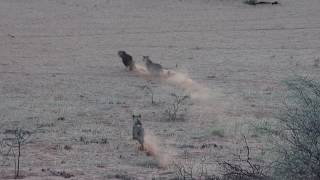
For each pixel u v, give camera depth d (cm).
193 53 14238
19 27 17825
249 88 10250
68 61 13088
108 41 15975
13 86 10262
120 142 6688
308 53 14275
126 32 17412
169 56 13850
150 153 6184
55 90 9988
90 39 16250
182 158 5969
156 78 11275
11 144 6456
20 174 5200
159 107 8750
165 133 7156
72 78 11131
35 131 7144
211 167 5509
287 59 13388
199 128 7475
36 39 16038
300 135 4206
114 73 11762
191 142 6738
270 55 13925
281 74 11581
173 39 16338
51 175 5206
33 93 9706
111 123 7706
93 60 13250
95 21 19112
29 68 12125
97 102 9056
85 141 6681
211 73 11731
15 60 13075
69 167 5541
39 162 5716
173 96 9569
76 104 8888
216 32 17412
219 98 9431
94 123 7688
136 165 5709
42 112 8281
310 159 4091
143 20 19375
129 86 10425
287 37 16638
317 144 4122
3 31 17125
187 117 8119
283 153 4334
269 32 17412
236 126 7425
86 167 5556
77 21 19075
